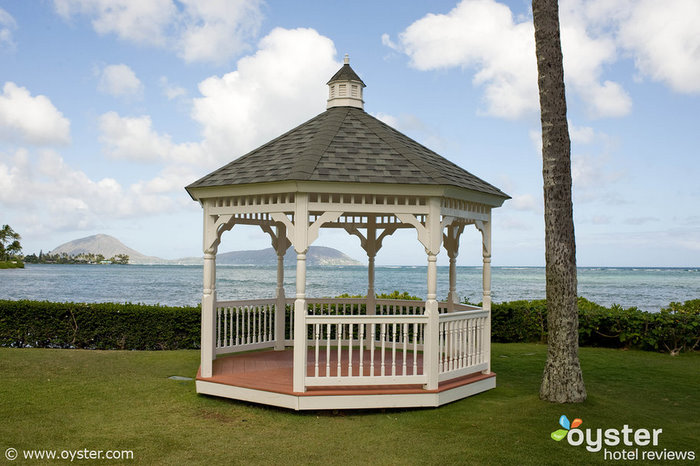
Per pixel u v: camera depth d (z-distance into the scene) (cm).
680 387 859
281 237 1038
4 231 12388
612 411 680
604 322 1270
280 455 539
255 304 1005
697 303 1364
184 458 530
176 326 1206
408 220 705
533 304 1411
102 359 1044
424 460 527
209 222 793
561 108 711
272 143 855
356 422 646
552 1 716
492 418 655
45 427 618
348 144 768
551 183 714
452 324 758
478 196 790
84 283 5606
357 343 1140
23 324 1212
